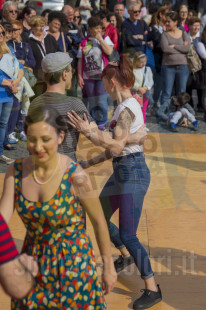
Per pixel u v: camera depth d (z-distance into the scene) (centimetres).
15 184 190
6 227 142
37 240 192
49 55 213
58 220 188
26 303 189
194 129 639
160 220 372
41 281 189
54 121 185
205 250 345
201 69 684
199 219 379
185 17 579
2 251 140
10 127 270
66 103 196
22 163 192
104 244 201
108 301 289
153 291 284
